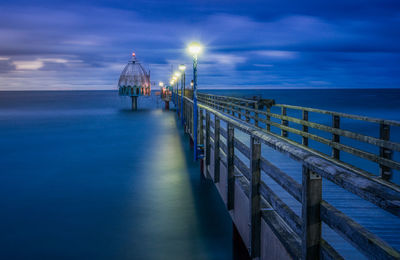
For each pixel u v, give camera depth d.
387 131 6.28
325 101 114.38
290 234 3.23
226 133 6.06
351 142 23.00
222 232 8.17
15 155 19.17
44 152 20.12
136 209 9.88
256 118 15.63
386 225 4.34
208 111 9.11
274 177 3.44
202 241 7.68
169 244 7.54
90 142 23.80
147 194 11.35
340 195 5.58
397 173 11.80
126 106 77.94
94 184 12.77
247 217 4.64
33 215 9.46
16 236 8.02
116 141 23.95
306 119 10.27
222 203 10.36
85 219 9.11
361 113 59.75
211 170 8.73
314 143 20.50
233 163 5.72
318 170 2.24
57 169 15.51
